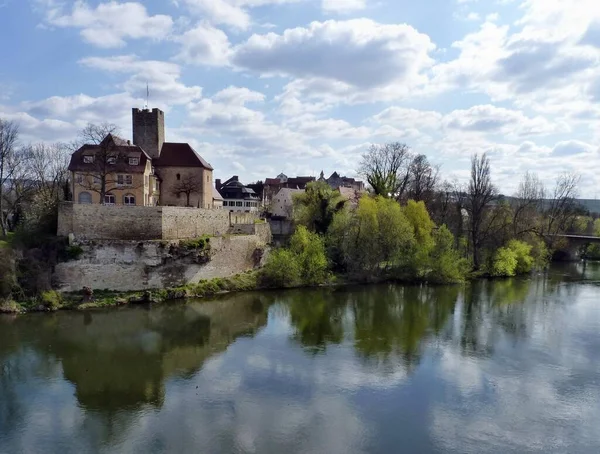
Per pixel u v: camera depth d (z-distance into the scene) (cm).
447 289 5625
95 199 5772
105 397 2578
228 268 5450
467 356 3244
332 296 5125
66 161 6831
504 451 2098
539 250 7331
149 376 2866
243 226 6044
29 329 3688
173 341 3522
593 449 2127
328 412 2420
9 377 2830
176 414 2388
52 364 3033
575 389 2728
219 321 4066
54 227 4644
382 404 2516
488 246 7056
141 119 6625
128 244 4562
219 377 2856
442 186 9444
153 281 4666
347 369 2989
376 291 5419
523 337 3691
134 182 5816
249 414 2394
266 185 13250
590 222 11762
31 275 4231
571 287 5912
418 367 3033
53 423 2297
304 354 3259
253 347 3406
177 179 6619
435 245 6206
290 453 2050
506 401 2569
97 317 4044
